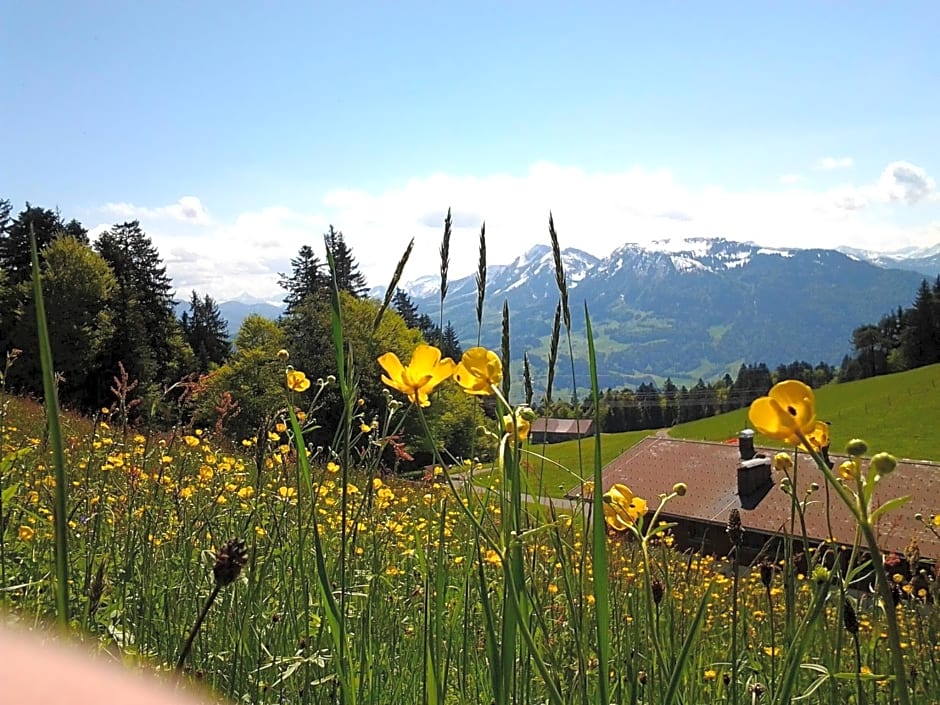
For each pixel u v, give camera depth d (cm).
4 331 4444
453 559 333
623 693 229
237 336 4197
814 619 160
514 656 170
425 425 173
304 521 366
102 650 210
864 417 6481
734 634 221
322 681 245
